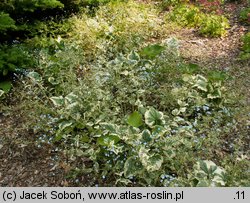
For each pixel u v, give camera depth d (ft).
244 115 5.13
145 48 6.17
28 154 4.74
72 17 7.65
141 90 5.34
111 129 4.63
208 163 4.14
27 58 6.10
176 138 4.35
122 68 5.90
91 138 4.69
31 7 6.86
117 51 6.71
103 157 4.46
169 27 7.89
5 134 5.05
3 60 5.83
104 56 6.38
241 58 6.63
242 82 5.90
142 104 5.29
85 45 6.89
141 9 8.57
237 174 4.09
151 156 4.18
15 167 4.57
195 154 4.50
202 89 5.41
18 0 6.75
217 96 5.35
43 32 7.28
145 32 7.45
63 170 4.46
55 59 6.09
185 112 5.23
